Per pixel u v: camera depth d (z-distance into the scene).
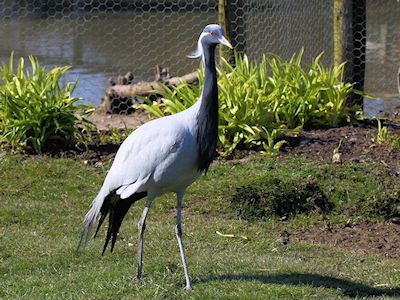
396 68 21.64
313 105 14.96
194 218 11.96
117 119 16.61
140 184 8.90
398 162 13.49
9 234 11.06
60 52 24.48
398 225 11.98
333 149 13.97
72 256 10.25
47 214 11.93
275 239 11.31
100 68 22.36
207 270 9.66
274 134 14.01
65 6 31.41
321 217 12.12
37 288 9.09
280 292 8.82
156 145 8.79
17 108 13.94
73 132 14.16
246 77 14.77
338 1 15.70
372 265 10.34
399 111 17.42
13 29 28.11
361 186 12.61
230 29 15.78
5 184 12.95
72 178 13.20
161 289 8.84
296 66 15.16
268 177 12.72
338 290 9.12
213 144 8.93
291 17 20.86
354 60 16.25
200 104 8.86
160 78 17.41
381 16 28.70
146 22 28.59
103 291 8.84
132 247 10.63
